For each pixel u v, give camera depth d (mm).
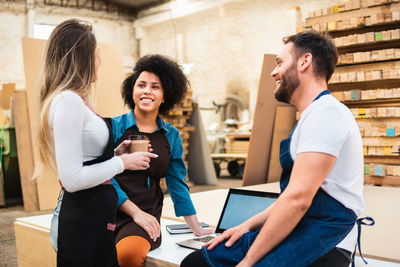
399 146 3658
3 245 3316
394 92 3637
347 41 3885
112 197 1347
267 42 10555
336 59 1303
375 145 3770
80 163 1246
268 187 3773
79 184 1233
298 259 1135
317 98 1222
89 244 1286
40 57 5152
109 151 1341
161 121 1953
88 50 1342
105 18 12953
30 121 5012
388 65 3770
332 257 1179
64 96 1246
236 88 11477
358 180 1202
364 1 3852
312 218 1184
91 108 1356
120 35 13344
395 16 3674
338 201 1169
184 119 6488
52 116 1252
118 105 5406
